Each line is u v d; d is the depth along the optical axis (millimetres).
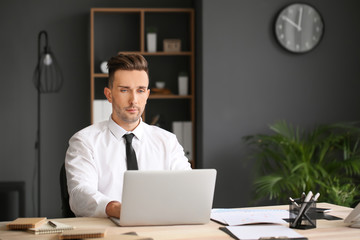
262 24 4586
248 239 1629
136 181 1797
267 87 4590
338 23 4695
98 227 1819
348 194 3943
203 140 4504
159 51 5102
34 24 5008
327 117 4676
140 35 5027
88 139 2400
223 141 4523
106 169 2398
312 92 4656
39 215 4715
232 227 1798
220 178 4512
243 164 4539
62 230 1736
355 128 4285
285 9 4582
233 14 4555
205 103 4512
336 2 4691
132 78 2213
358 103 4719
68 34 5047
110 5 5074
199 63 4664
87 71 5066
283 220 1915
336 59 4691
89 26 5055
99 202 2035
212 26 4527
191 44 4883
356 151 4438
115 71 2225
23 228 1754
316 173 3893
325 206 2311
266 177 3945
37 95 5020
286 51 4625
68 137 5047
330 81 4684
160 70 5094
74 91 5055
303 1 4637
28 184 5008
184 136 4816
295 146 4137
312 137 4254
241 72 4559
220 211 2111
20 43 4996
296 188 4035
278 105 4605
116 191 2402
